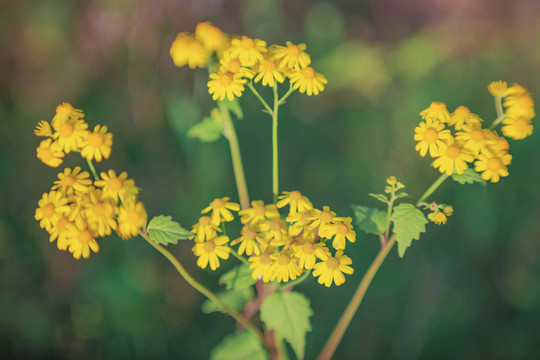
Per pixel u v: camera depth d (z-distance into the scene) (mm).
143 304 524
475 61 677
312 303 523
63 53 636
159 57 618
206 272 539
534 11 687
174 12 618
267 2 721
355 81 684
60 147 371
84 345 515
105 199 364
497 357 501
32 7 637
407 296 524
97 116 611
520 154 564
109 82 635
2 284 527
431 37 710
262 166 600
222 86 382
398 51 714
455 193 555
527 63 663
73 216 361
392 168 592
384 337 513
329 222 367
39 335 516
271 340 406
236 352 405
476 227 545
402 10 754
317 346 507
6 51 629
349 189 585
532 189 551
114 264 536
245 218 373
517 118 376
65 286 535
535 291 520
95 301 528
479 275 531
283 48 392
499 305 521
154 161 595
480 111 614
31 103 625
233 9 680
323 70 701
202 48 385
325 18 755
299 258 363
